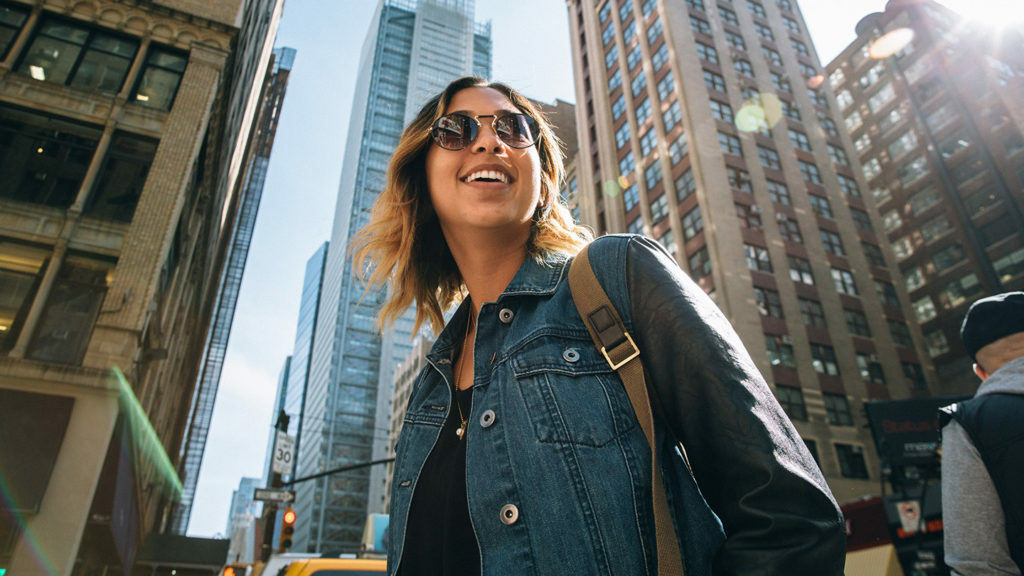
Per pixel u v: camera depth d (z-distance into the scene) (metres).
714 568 0.82
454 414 1.24
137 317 14.45
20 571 10.98
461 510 1.01
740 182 34.38
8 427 12.09
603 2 48.19
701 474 0.90
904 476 11.45
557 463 0.90
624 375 0.97
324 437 111.25
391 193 1.83
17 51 16.22
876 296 35.72
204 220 23.34
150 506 24.92
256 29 27.11
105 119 16.39
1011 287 34.62
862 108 47.22
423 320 1.95
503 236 1.45
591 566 0.81
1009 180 36.34
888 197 42.97
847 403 30.05
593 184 44.31
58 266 14.37
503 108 1.56
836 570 0.73
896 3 46.19
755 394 0.85
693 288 1.01
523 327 1.14
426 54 148.38
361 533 105.88
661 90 38.84
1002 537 1.50
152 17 18.20
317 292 168.62
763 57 42.19
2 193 14.66
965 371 34.47
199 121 17.34
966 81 40.28
